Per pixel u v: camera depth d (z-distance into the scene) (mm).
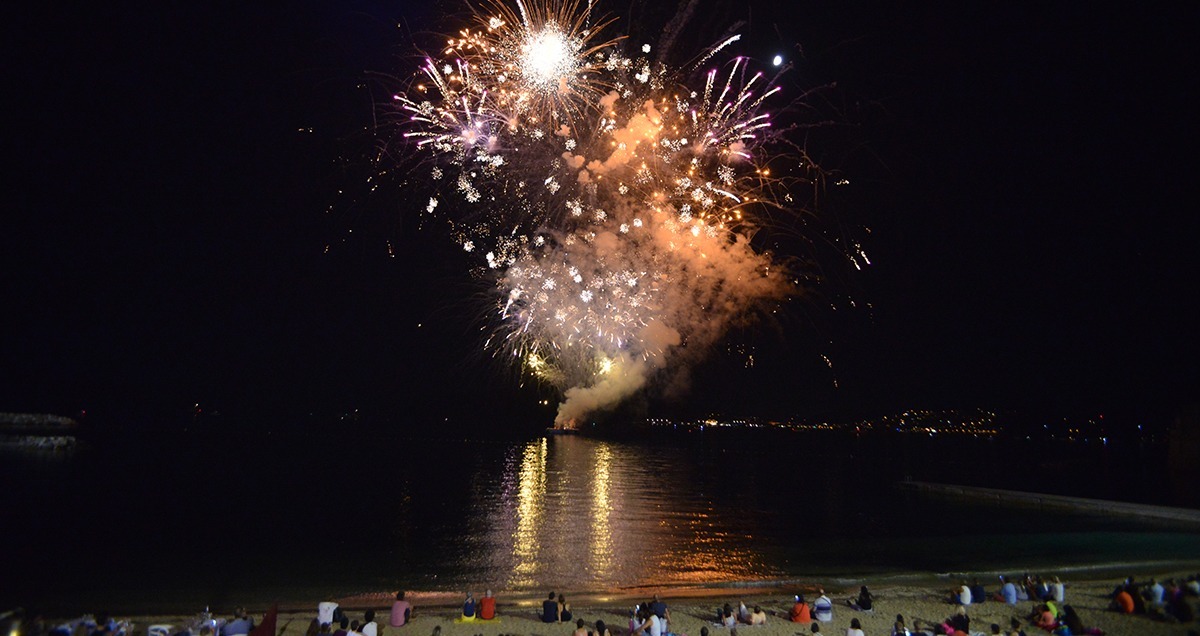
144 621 18000
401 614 17625
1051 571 25469
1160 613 17859
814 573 25312
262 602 20734
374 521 35562
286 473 58688
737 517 39031
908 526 36844
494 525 34688
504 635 16734
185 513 37312
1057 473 74750
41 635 14141
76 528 32500
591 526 34688
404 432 123125
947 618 17266
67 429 90750
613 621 18219
